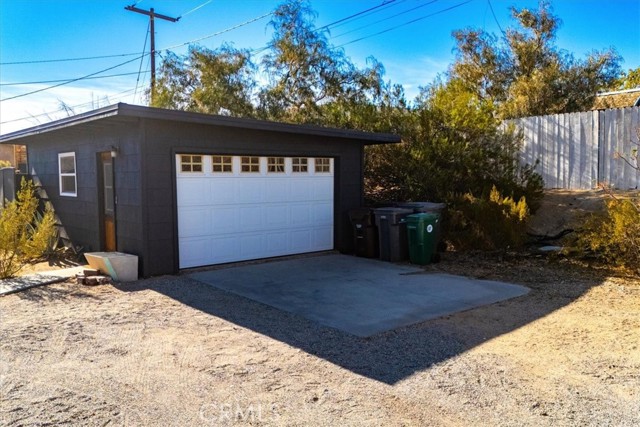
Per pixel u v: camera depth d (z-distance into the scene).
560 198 11.45
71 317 5.74
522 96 19.53
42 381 3.97
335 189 10.65
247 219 9.22
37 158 11.88
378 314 5.93
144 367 4.27
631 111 10.91
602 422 3.33
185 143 8.13
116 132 8.34
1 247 7.83
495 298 6.66
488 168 12.12
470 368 4.25
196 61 19.00
